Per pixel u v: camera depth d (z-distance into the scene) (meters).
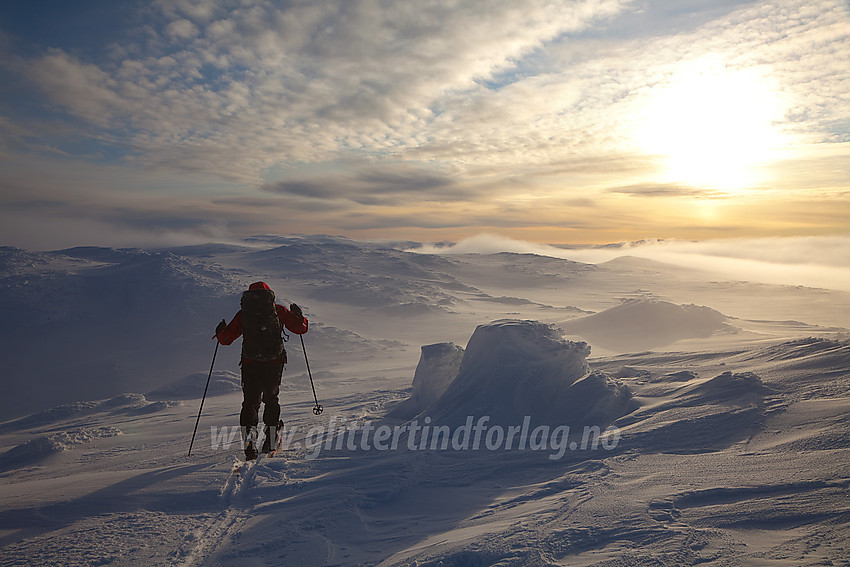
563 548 2.73
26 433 20.23
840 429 4.14
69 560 3.19
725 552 2.50
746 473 3.57
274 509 3.97
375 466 4.77
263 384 5.63
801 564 2.32
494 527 3.19
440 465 4.82
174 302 70.00
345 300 97.69
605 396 6.06
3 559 3.24
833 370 5.96
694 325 42.06
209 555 3.24
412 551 3.02
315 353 53.50
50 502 4.29
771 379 6.04
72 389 50.03
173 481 4.66
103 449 9.84
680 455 4.21
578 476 4.02
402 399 11.66
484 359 7.20
